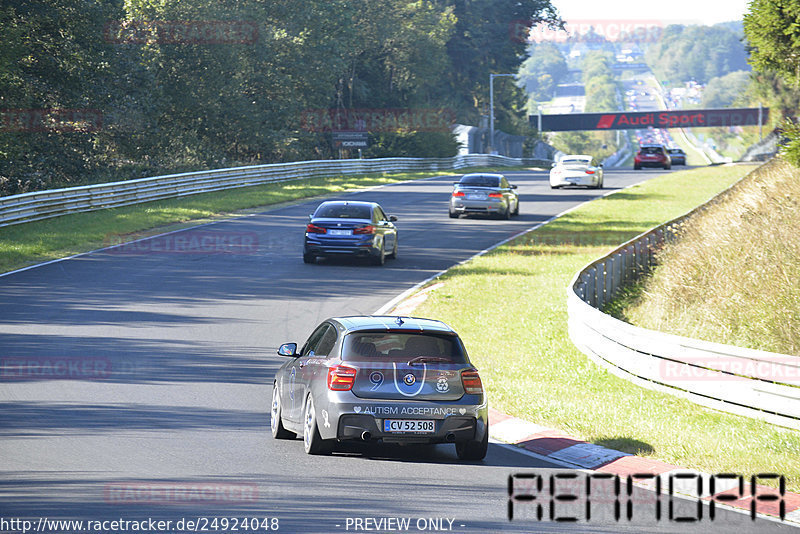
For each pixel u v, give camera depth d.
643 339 34.72
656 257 62.72
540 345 43.16
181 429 27.11
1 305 47.97
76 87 122.88
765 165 97.00
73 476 21.55
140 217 86.81
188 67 149.88
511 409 31.27
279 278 59.91
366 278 60.84
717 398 30.88
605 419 29.47
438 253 73.50
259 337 42.75
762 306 40.84
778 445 26.30
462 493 21.20
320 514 19.05
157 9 141.00
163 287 55.34
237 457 24.09
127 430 26.59
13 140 111.25
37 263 62.62
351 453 25.19
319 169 141.88
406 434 23.70
